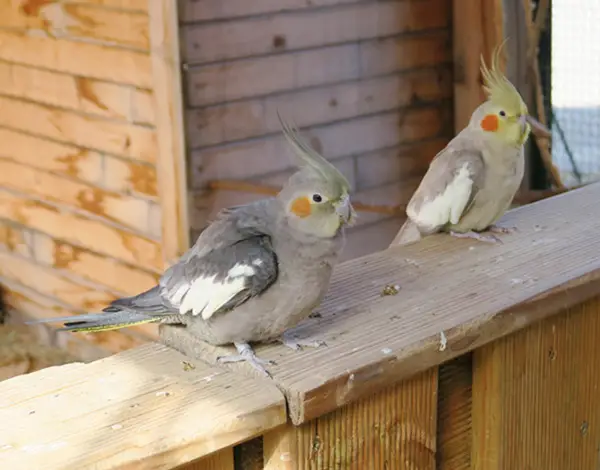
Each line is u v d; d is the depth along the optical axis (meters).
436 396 1.25
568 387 1.46
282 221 1.22
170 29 3.07
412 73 3.99
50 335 4.15
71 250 3.89
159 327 1.29
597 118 3.54
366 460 1.18
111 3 3.26
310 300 1.21
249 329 1.19
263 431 1.05
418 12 3.93
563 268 1.43
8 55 3.83
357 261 1.50
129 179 3.48
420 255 1.53
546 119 3.60
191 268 1.25
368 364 1.12
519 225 1.68
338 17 3.65
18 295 4.29
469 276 1.42
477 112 1.88
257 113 3.45
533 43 3.52
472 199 1.83
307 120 3.66
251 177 3.47
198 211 3.32
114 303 1.31
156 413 1.02
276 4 3.41
